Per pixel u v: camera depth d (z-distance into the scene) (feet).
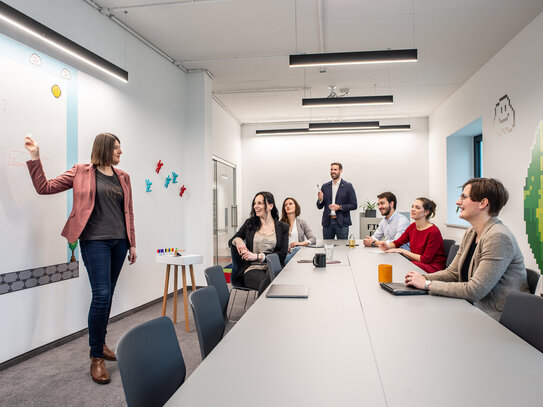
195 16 13.42
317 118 29.73
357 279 7.30
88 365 8.80
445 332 4.11
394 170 29.94
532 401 2.59
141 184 14.51
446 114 24.91
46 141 9.91
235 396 2.68
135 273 13.85
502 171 16.48
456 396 2.67
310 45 16.14
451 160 24.99
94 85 11.90
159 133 15.99
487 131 18.12
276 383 2.89
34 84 9.57
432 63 18.31
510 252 5.75
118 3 12.25
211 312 5.54
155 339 3.74
